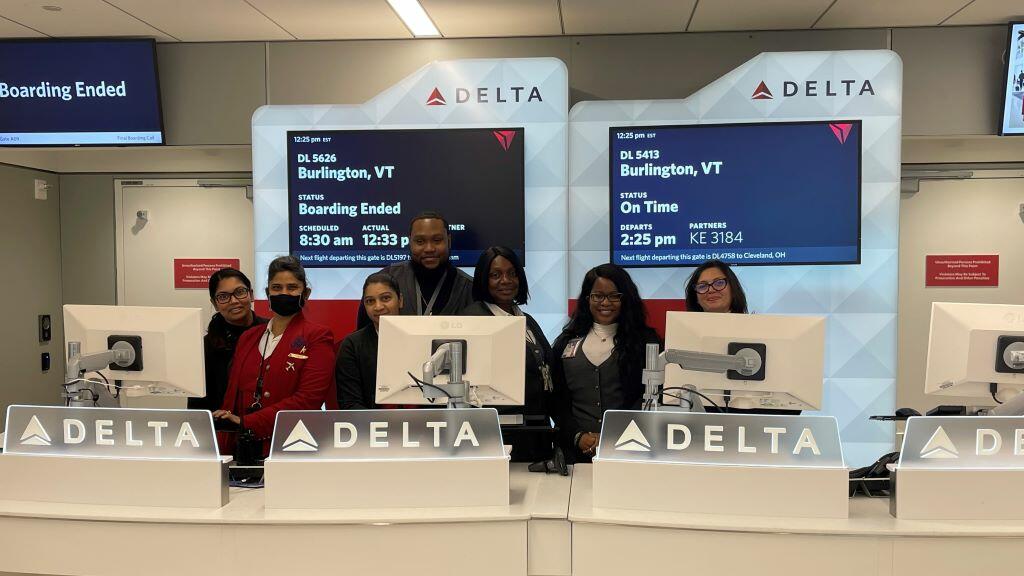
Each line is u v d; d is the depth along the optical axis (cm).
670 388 247
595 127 438
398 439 226
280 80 469
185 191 535
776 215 425
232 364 308
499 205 434
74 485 231
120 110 463
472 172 435
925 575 204
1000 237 497
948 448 214
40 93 461
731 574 209
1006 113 433
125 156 500
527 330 327
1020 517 212
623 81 459
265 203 449
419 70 438
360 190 440
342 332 446
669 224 432
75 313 264
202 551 217
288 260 299
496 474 225
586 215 441
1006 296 499
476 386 246
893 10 416
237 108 470
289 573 216
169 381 257
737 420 218
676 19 432
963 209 500
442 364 240
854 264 423
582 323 327
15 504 230
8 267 504
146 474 228
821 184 422
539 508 223
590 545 215
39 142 466
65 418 233
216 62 470
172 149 482
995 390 250
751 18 431
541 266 441
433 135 436
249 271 534
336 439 225
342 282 446
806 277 431
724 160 427
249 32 452
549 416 322
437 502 224
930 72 445
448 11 416
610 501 222
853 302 429
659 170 431
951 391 255
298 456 224
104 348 259
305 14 420
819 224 423
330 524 216
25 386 519
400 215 439
